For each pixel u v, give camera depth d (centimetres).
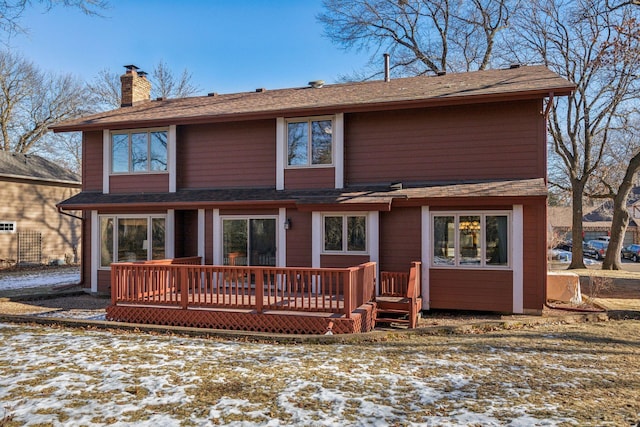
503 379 523
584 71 2017
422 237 1045
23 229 2223
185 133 1302
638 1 1529
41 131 3547
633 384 504
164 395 470
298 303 912
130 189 1315
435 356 628
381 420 408
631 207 4428
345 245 1096
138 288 915
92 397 464
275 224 1173
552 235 2922
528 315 961
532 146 1028
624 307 999
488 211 1004
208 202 1152
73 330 809
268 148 1232
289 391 481
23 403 449
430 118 1102
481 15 2356
